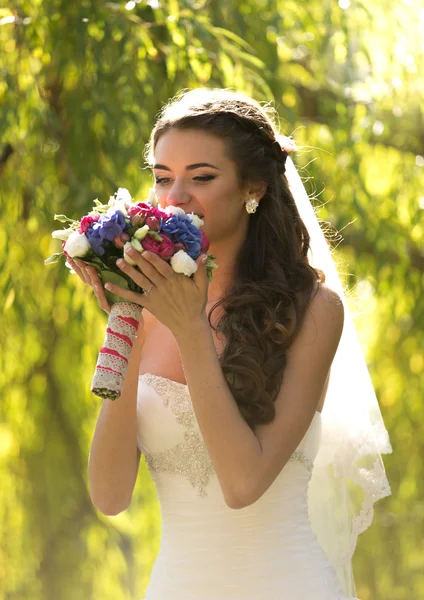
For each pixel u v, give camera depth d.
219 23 7.38
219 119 3.63
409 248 8.42
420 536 9.17
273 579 3.48
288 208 3.91
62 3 6.70
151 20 7.01
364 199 7.74
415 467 9.07
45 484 8.37
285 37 7.80
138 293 3.16
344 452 4.12
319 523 4.16
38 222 7.03
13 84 6.64
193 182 3.60
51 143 6.97
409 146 8.28
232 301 3.63
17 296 7.14
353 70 7.57
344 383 4.13
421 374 8.88
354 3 7.45
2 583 8.35
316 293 3.64
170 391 3.64
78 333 7.53
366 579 9.17
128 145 6.73
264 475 3.26
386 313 8.55
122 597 8.63
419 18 7.56
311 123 8.29
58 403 8.27
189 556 3.56
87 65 6.76
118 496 3.74
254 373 3.42
